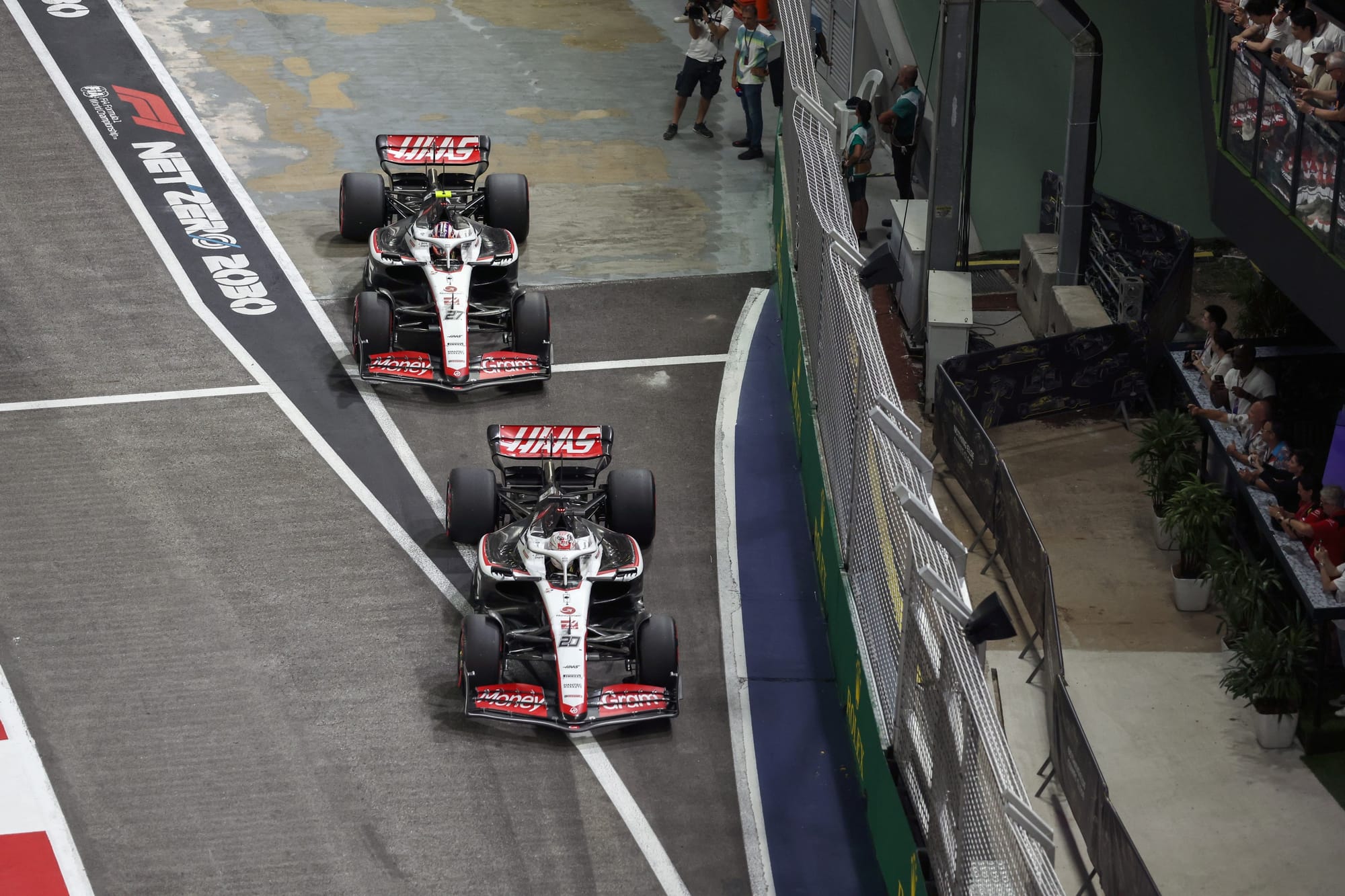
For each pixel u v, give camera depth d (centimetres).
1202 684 5091
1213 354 5878
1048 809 4638
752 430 6138
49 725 4538
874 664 4356
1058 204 7000
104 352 6284
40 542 5250
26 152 7675
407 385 6212
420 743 4544
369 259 6394
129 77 8438
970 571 5491
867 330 4566
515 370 6100
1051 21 6194
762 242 7462
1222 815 4616
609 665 4919
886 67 8150
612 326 6731
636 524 5259
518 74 8850
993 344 6806
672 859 4241
